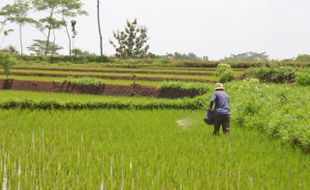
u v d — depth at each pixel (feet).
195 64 194.18
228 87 91.35
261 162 33.09
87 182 28.81
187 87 103.81
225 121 48.26
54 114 63.72
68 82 124.26
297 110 48.08
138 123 56.24
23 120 57.00
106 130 49.98
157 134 47.52
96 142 42.27
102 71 167.94
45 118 59.26
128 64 204.03
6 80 133.90
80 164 33.37
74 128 51.29
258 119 53.36
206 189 26.78
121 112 68.95
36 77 145.69
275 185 26.81
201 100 77.05
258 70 123.65
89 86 120.57
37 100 69.10
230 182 28.04
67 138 44.60
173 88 106.11
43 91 125.29
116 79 140.67
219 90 48.80
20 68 180.55
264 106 57.67
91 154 36.99
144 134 47.26
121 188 27.81
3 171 31.37
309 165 32.24
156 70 169.78
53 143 41.75
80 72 164.14
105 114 65.36
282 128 44.62
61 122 55.98
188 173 30.66
